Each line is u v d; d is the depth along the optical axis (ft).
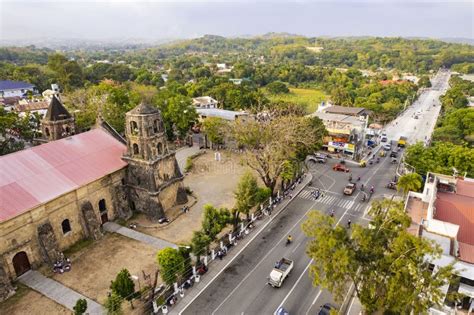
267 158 221.46
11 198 141.69
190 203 215.51
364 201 225.56
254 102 466.70
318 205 219.20
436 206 162.20
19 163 160.04
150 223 190.49
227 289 142.41
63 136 226.79
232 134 286.87
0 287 132.36
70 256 161.27
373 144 356.79
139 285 142.00
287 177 219.61
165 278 137.28
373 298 103.96
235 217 179.42
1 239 135.23
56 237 159.74
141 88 537.65
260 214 203.00
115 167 186.80
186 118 336.29
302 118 264.93
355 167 293.64
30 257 147.95
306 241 177.37
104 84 438.81
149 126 182.91
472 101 542.98
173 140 360.07
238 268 155.94
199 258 152.97
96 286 142.20
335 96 528.22
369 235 101.65
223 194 232.73
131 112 182.09
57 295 136.77
